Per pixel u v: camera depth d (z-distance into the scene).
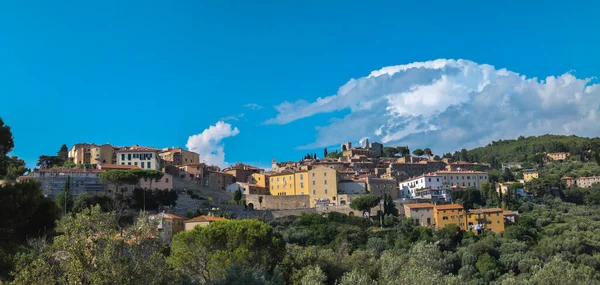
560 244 166.75
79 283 53.00
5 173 57.22
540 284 102.81
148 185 193.62
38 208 53.25
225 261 85.69
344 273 96.00
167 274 62.78
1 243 50.97
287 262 103.44
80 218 56.41
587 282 101.25
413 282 87.56
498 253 163.50
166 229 147.50
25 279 51.94
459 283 93.44
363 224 196.50
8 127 57.59
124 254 58.19
